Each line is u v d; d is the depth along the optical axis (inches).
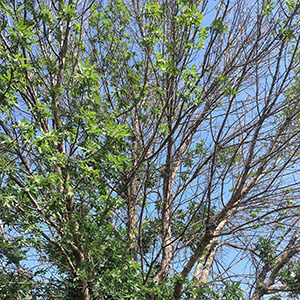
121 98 245.4
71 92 216.5
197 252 233.3
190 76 203.6
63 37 261.0
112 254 215.8
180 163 269.0
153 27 217.9
